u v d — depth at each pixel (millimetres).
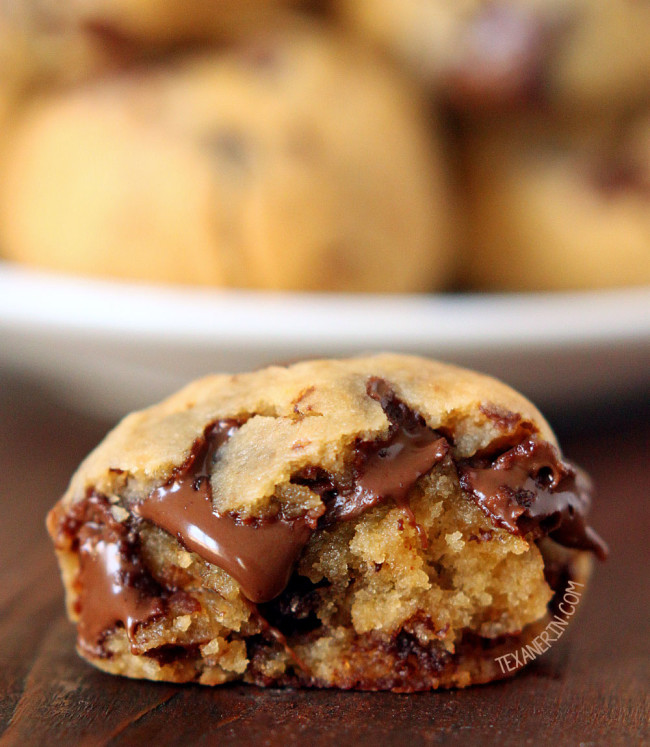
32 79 230
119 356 206
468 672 156
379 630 156
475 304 208
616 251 236
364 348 199
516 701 153
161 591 156
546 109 241
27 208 223
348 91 227
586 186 240
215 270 215
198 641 155
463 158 249
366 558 155
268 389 160
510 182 245
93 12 223
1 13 224
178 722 148
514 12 234
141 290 205
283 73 225
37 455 218
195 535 153
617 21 232
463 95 240
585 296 214
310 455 154
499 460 157
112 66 229
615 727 147
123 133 218
